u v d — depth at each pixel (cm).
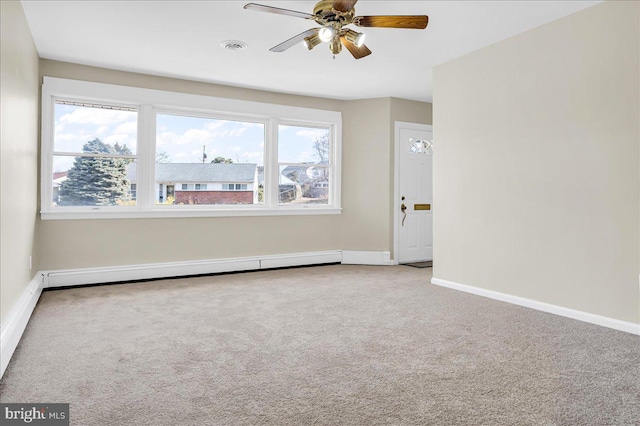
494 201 376
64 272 418
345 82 497
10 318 254
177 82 476
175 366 223
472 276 398
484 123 385
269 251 538
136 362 229
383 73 462
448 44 377
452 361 231
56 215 414
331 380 206
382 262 575
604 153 295
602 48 296
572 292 316
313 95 558
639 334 276
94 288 419
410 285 436
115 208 449
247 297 382
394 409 178
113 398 187
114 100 442
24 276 323
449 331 284
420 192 603
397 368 221
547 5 301
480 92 388
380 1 296
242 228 520
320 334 277
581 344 259
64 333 277
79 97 427
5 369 216
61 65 417
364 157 581
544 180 335
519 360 233
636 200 279
